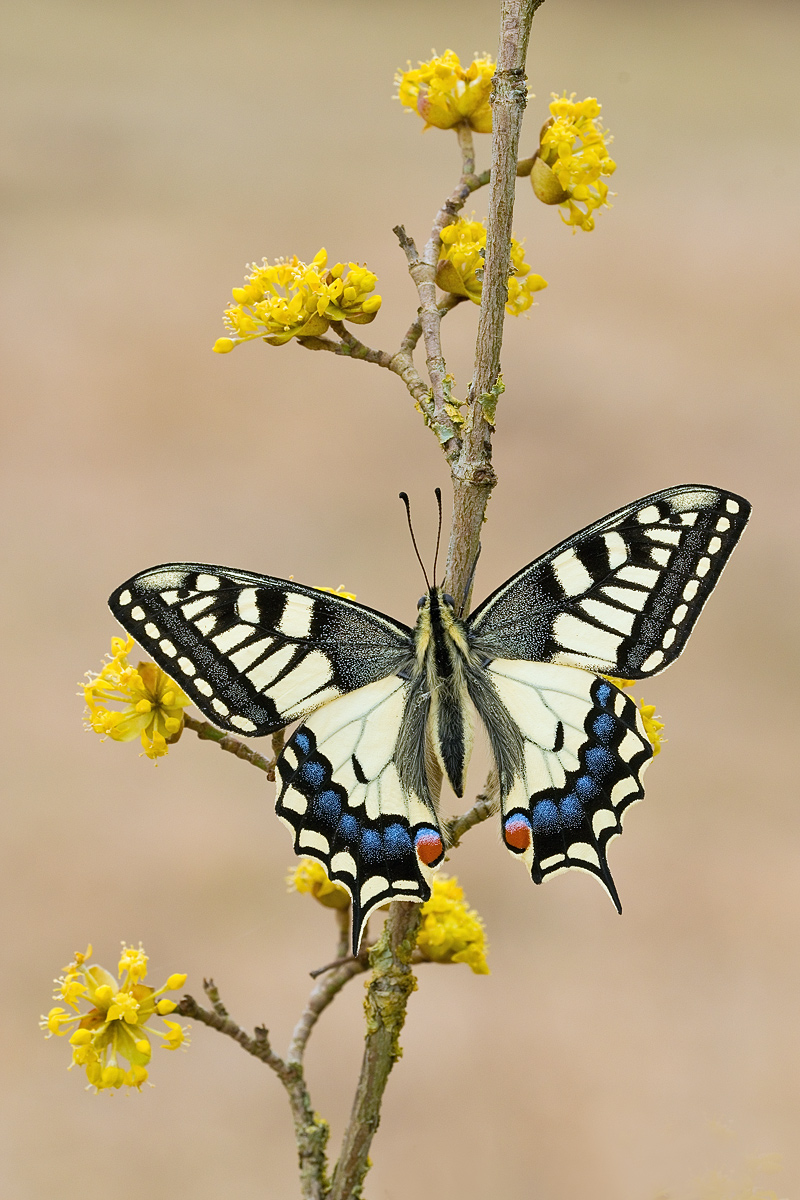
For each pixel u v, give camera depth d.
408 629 0.97
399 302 2.95
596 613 0.97
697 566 0.96
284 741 0.97
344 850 0.97
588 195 0.99
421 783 0.97
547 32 6.22
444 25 6.36
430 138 4.66
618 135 4.62
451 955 0.99
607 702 0.97
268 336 0.98
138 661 0.97
